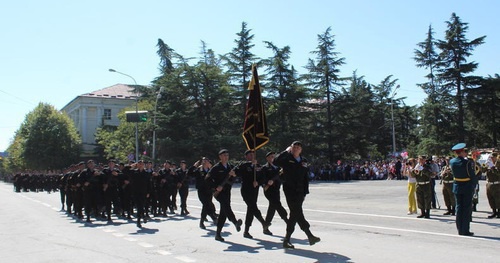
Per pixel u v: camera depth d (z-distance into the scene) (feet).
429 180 41.65
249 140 32.91
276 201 32.35
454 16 157.79
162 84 151.74
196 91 155.12
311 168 140.05
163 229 39.04
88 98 250.98
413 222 38.83
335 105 170.81
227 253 27.09
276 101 159.74
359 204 56.54
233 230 36.99
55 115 221.87
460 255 24.77
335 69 171.22
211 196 39.96
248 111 33.01
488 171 40.81
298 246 28.58
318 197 68.95
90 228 41.75
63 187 64.39
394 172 119.75
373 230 34.60
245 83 160.76
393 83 219.00
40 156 214.48
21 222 48.60
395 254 25.41
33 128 217.15
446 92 160.04
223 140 147.13
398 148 209.56
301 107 167.22
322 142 165.58
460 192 31.35
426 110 161.07
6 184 269.23
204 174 39.78
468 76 155.84
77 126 258.98
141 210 41.32
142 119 98.84
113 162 50.26
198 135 150.20
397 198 63.00
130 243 31.96
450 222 38.34
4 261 26.91
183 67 151.12
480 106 156.04
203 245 30.19
